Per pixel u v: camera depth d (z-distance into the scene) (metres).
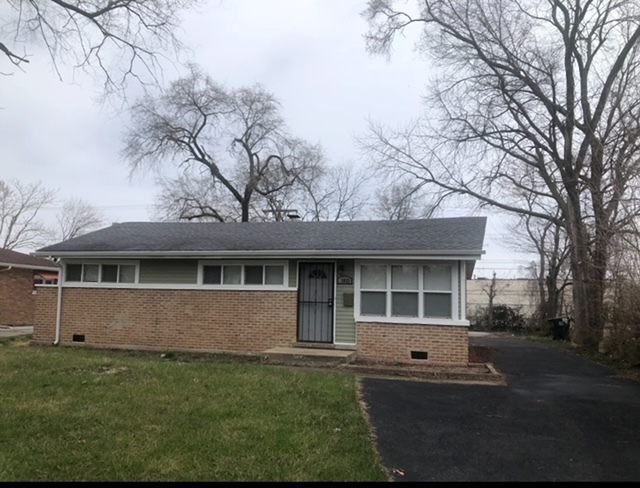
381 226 14.66
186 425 5.48
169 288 13.52
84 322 14.09
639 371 10.91
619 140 14.16
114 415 5.77
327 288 12.78
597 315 15.23
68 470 4.21
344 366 10.55
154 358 11.70
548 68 19.33
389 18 20.84
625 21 17.45
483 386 8.84
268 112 34.69
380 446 5.27
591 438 5.67
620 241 10.88
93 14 11.71
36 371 8.29
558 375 10.46
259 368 9.34
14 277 22.39
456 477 4.48
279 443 5.01
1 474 4.06
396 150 22.59
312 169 36.12
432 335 11.53
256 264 13.19
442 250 11.39
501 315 31.22
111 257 13.88
